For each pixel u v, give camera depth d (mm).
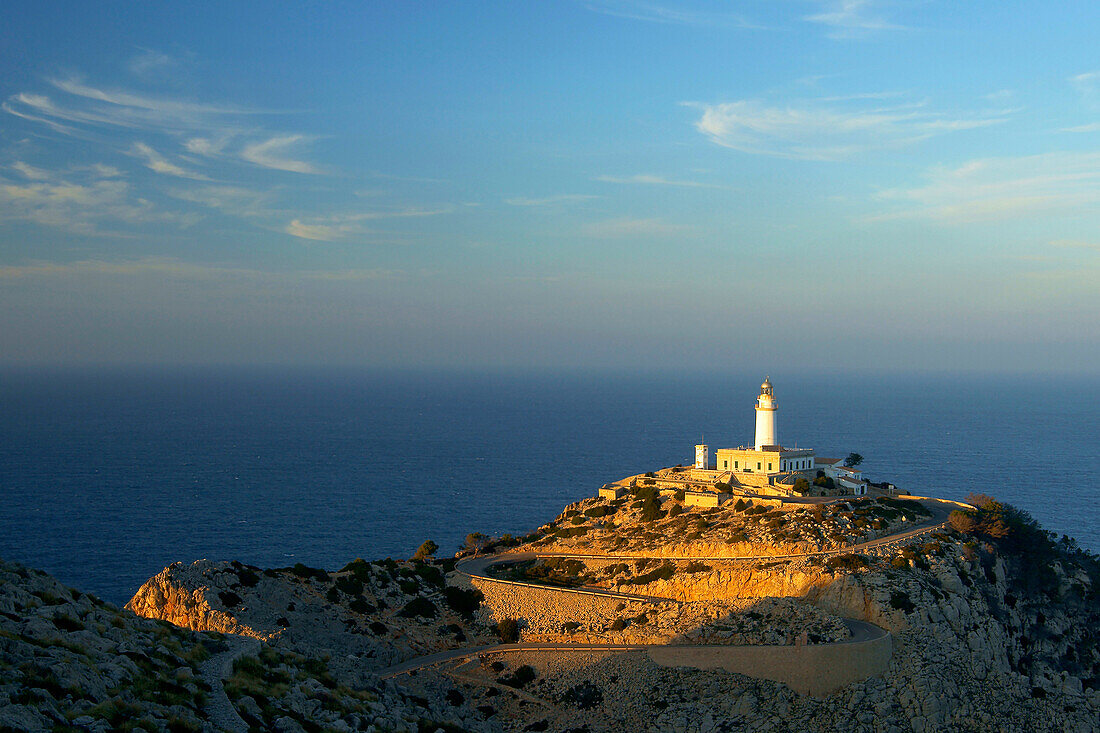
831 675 89312
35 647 53844
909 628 93875
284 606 101750
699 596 110875
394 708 72812
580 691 93438
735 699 89250
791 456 162750
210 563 105562
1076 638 106438
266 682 64562
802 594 103938
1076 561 120750
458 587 119562
